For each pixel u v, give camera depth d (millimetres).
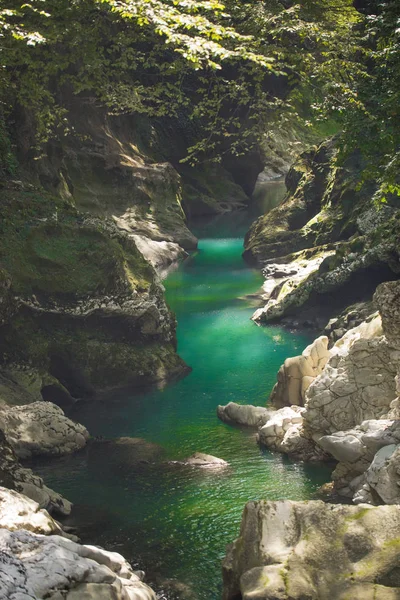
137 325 17266
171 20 16422
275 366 17594
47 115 24094
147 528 9766
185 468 11938
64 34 19953
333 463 12047
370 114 15727
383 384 11758
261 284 25656
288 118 25422
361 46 20844
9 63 19406
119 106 25812
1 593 5570
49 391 15609
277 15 20828
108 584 6121
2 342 15422
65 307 16172
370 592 5984
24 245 16125
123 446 13000
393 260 19062
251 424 14023
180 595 7965
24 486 9977
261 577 6246
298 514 6812
